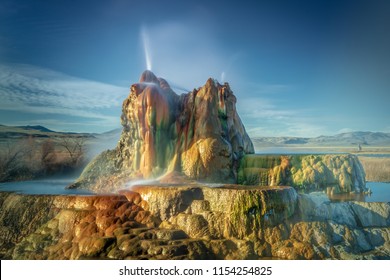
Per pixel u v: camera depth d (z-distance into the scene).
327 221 17.91
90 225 17.86
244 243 16.20
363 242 17.42
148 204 18.75
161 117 24.89
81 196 20.00
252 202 17.09
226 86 26.30
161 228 17.50
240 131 26.62
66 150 52.09
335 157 24.20
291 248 16.20
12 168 42.81
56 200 20.30
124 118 26.88
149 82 27.33
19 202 20.95
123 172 25.09
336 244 16.83
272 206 17.19
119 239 16.31
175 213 18.12
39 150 47.16
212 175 23.30
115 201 19.23
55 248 17.33
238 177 24.42
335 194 23.28
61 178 39.31
